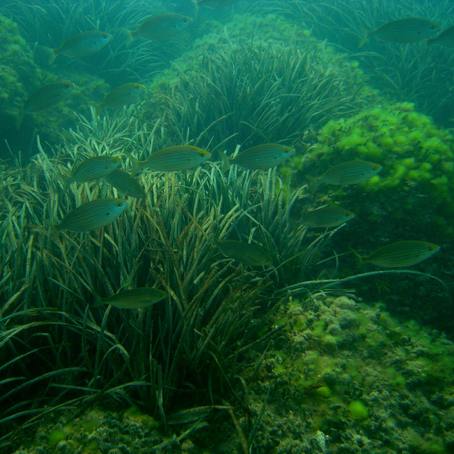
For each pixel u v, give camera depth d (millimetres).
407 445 880
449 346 1048
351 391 933
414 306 1239
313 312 1076
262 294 1149
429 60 2539
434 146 1312
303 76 2045
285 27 2877
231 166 1440
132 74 2738
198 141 1755
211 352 919
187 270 1035
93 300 1019
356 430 890
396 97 2463
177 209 1174
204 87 1914
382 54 2758
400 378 964
